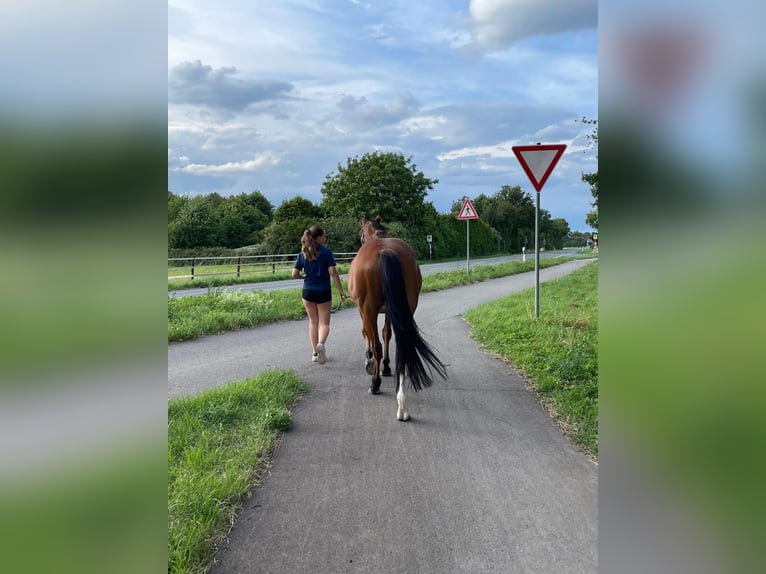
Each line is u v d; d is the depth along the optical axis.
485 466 3.85
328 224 34.03
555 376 5.90
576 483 3.57
